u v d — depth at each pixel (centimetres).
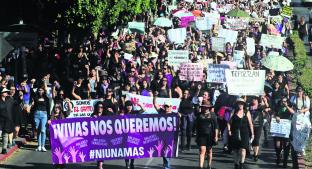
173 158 2477
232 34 4116
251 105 2422
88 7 3594
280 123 2319
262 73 2592
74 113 2628
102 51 3725
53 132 2191
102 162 2273
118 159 2227
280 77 2891
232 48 3975
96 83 2964
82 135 2202
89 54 3762
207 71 3103
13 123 2480
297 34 5544
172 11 5528
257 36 4747
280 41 4022
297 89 2473
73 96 2853
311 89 3250
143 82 2898
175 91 2869
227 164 2395
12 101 2478
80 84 2889
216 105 2612
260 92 2600
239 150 2214
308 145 2536
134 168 2312
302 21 5666
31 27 3175
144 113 2314
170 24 4750
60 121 2191
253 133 2297
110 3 4038
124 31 5103
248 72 2589
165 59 3412
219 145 2686
